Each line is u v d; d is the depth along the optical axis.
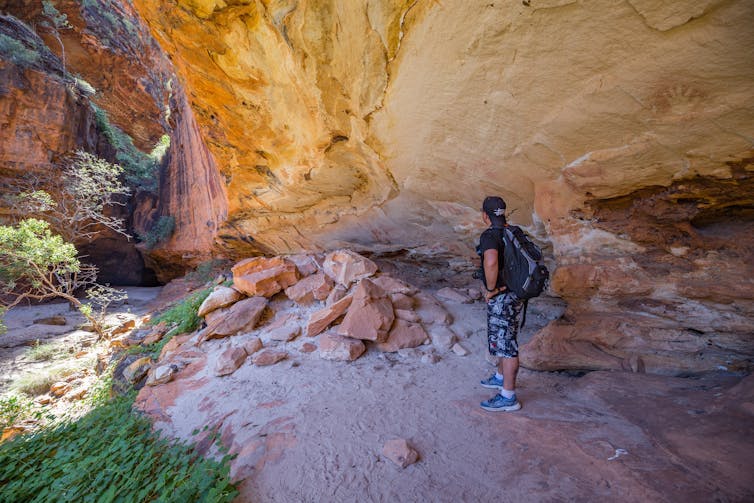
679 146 1.88
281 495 1.96
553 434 2.10
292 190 5.39
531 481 1.80
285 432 2.50
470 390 2.94
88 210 15.51
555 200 2.75
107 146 18.64
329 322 4.30
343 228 6.01
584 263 2.91
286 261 5.70
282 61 3.11
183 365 4.23
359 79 2.77
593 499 1.61
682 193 2.21
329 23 2.54
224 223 8.73
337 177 4.55
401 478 1.96
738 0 1.24
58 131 14.74
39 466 3.06
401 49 2.32
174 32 3.44
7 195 13.64
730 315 2.42
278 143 4.36
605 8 1.48
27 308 14.06
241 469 2.19
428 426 2.42
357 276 5.10
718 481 1.54
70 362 8.16
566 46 1.71
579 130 2.09
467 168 3.04
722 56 1.42
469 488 1.83
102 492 2.39
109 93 20.84
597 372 2.87
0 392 6.93
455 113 2.51
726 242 2.33
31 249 10.20
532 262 2.27
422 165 3.38
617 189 2.39
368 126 3.25
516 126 2.33
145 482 2.34
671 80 1.60
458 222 4.17
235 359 3.82
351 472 2.04
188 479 2.21
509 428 2.26
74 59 19.28
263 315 4.98
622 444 1.91
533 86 2.00
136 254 19.62
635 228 2.57
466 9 1.83
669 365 2.71
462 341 4.02
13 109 13.65
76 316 12.83
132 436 3.09
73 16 18.02
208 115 4.72
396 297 4.57
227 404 3.13
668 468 1.67
